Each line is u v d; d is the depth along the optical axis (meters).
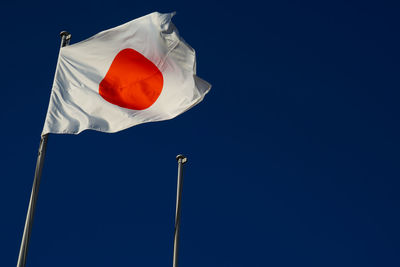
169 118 17.69
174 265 19.83
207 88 18.50
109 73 17.88
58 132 16.16
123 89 17.80
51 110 16.47
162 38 18.62
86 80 17.53
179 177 21.59
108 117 17.11
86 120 16.77
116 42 18.36
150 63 18.33
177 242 20.30
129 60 18.19
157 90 18.09
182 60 18.53
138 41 18.52
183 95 18.22
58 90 16.97
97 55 18.06
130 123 17.16
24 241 14.40
